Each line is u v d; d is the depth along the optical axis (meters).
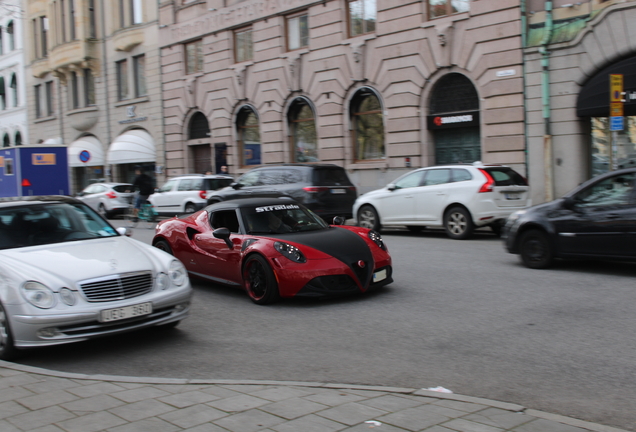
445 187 13.44
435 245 12.44
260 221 8.02
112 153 32.53
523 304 6.90
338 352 5.38
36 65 39.69
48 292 5.25
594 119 16.30
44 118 40.12
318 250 7.24
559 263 9.52
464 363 4.93
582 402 4.04
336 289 7.12
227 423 3.56
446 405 3.82
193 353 5.55
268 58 24.64
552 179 16.55
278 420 3.59
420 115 19.59
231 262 7.81
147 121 31.78
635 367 4.68
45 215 6.72
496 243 12.48
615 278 8.14
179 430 3.47
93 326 5.35
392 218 14.59
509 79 17.09
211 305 7.58
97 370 5.16
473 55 17.88
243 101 26.25
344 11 21.58
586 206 8.55
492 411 3.70
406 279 8.72
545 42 16.25
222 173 26.95
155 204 21.61
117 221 23.64
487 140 17.78
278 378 4.74
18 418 3.74
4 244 6.20
